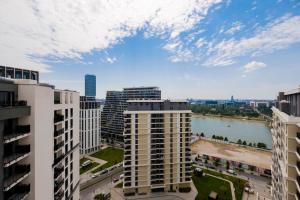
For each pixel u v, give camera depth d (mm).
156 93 174625
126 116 83812
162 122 86438
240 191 88000
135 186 85062
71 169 51219
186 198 82875
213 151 148625
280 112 44625
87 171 108125
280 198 45844
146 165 85750
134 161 84562
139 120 84312
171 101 90688
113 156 135625
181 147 88938
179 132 88375
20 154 30453
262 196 84438
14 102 30797
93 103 145500
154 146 86125
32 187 32281
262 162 123000
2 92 29312
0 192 26250
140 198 82750
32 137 32344
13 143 31188
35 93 32531
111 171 107438
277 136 49656
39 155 33844
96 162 123125
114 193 86250
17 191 31109
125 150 84188
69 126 49688
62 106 45469
